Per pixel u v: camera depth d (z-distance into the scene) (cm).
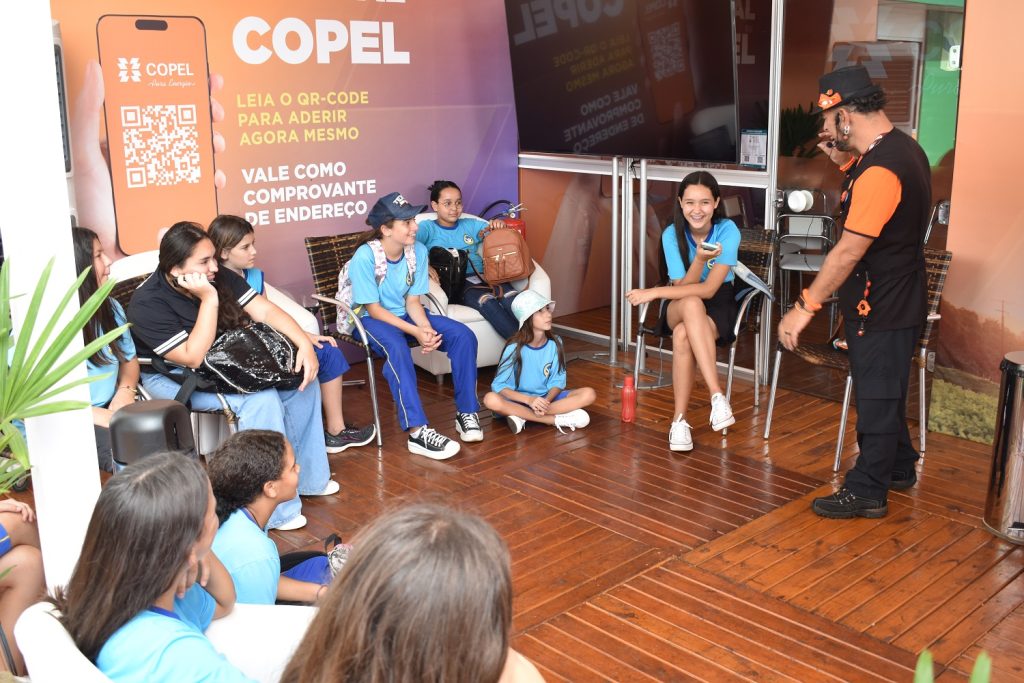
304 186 550
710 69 487
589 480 414
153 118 487
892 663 277
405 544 114
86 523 235
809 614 304
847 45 474
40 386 198
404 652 111
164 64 486
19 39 209
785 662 278
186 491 162
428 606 111
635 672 274
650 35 511
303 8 530
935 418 468
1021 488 347
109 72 469
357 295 466
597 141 568
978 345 446
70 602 162
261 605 207
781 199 518
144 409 235
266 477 245
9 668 231
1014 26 413
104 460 312
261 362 371
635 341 625
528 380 481
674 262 485
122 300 421
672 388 539
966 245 444
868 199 339
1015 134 420
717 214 475
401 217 459
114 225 483
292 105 536
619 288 644
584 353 611
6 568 245
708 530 364
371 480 419
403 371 452
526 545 354
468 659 112
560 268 680
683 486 405
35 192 217
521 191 652
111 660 159
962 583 322
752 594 317
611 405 513
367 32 558
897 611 305
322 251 501
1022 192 420
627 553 347
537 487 407
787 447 449
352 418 501
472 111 616
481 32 610
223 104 510
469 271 570
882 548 348
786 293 531
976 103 430
